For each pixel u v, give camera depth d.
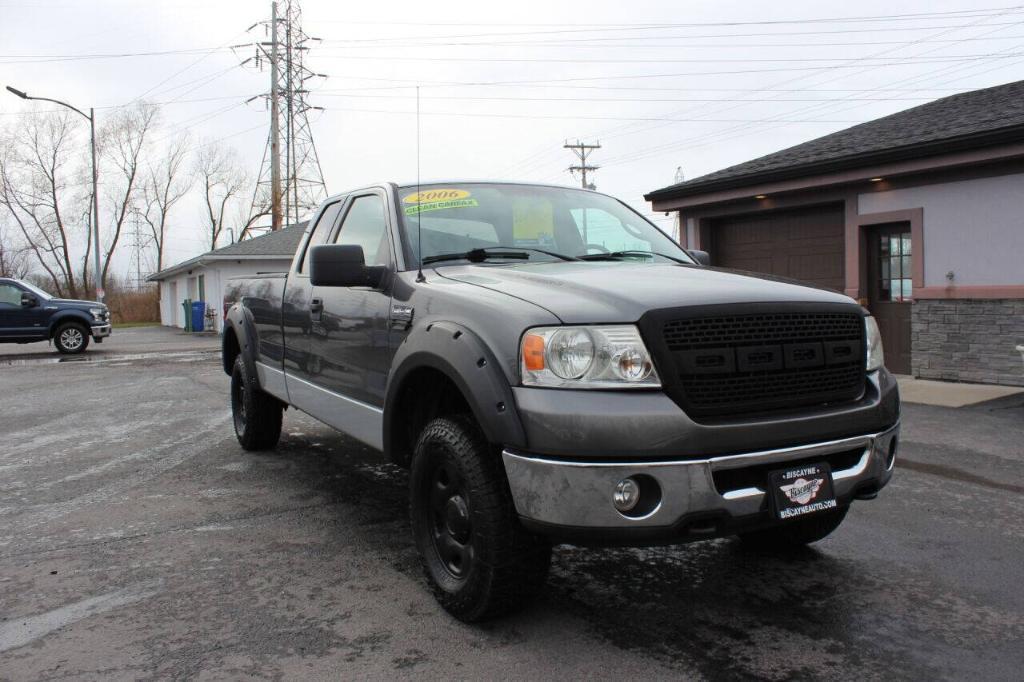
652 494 2.67
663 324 2.74
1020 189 8.76
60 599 3.44
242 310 6.24
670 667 2.80
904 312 10.20
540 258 3.96
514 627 3.14
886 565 3.82
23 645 3.00
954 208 9.34
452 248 3.95
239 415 6.61
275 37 33.25
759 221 11.87
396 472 5.76
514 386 2.82
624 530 2.65
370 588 3.55
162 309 42.00
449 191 4.32
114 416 8.46
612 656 2.89
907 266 10.12
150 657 2.89
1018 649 2.93
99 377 12.61
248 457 6.27
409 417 3.66
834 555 3.96
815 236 11.16
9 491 5.27
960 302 9.41
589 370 2.72
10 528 4.45
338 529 4.42
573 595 3.47
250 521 4.57
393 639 3.04
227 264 29.06
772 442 2.80
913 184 9.71
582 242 4.27
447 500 3.24
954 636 3.04
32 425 7.96
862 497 3.17
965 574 3.69
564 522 2.68
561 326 2.78
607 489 2.64
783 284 3.25
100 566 3.84
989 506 4.78
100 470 5.87
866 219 10.23
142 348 19.89
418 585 3.59
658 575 3.71
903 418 7.41
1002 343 9.06
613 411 2.65
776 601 3.39
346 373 4.23
